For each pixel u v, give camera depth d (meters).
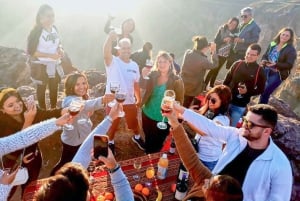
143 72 6.32
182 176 4.93
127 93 6.02
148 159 5.81
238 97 6.35
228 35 9.17
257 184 3.25
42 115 4.73
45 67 6.62
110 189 4.95
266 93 7.95
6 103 4.29
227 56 9.27
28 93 9.43
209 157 4.81
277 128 6.94
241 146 3.41
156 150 6.59
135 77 6.04
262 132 3.19
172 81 5.93
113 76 5.84
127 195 2.76
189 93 7.27
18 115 4.49
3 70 11.89
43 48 6.45
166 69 5.80
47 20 6.30
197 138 4.89
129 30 7.37
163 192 5.13
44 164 6.80
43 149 7.00
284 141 6.80
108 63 5.83
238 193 2.40
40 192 2.11
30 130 3.64
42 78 6.75
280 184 3.19
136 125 6.61
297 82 19.58
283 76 7.71
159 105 5.98
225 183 2.43
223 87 4.70
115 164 2.79
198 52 7.05
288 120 7.50
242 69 6.24
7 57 12.44
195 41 7.09
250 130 3.22
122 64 5.88
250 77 6.15
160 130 6.24
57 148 7.10
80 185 2.17
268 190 3.25
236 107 6.46
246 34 8.90
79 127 5.11
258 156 3.27
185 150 3.34
